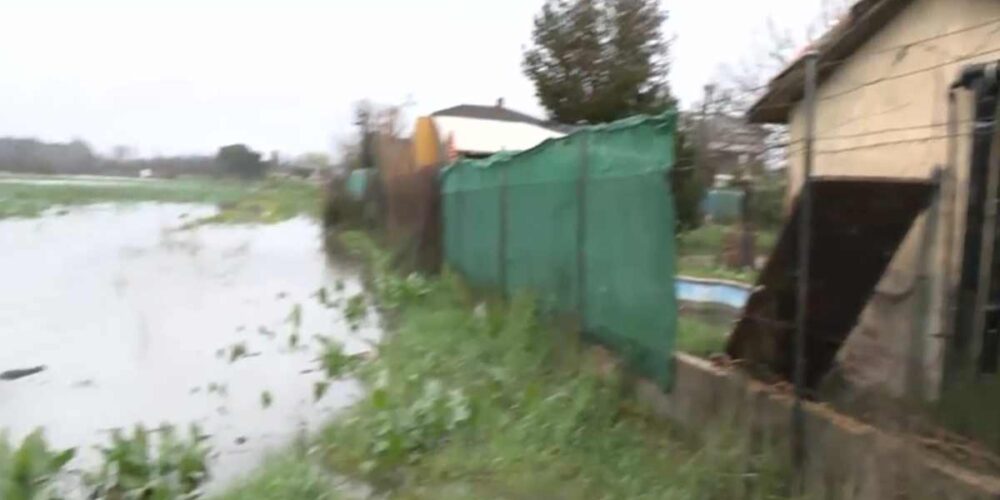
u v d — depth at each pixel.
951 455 4.08
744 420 5.20
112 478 5.61
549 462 5.43
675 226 5.90
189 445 6.15
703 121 7.38
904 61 5.88
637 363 6.37
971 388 4.53
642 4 22.44
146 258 23.91
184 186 84.88
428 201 14.41
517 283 9.34
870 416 4.67
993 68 4.99
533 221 8.73
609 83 21.91
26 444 5.59
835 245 5.14
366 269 19.09
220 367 9.47
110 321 12.71
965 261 5.13
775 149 6.89
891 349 5.73
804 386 5.07
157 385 8.63
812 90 4.89
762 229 8.40
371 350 9.90
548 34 22.92
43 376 9.10
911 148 5.77
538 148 8.49
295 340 10.75
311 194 61.75
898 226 5.09
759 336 5.55
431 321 10.20
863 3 6.01
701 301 9.20
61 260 23.34
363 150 29.53
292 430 6.88
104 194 76.62
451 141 18.19
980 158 5.07
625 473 5.18
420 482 5.43
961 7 5.42
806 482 4.65
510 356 7.63
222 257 24.16
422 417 6.23
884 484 4.11
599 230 6.99
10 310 13.86
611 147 6.71
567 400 6.28
